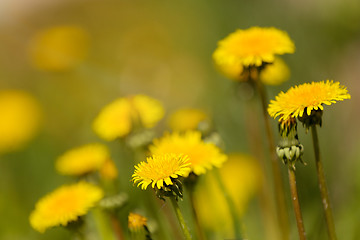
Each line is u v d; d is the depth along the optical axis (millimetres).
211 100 1104
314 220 847
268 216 890
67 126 1186
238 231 802
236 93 886
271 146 805
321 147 943
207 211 859
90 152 863
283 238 813
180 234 834
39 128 1067
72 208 783
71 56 1266
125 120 844
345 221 863
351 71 1050
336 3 1148
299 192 896
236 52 789
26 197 987
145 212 839
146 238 755
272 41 789
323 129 962
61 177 996
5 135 1027
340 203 891
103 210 800
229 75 877
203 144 764
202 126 814
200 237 760
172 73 1312
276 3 1266
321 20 1161
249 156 918
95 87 1274
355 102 1006
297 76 1029
